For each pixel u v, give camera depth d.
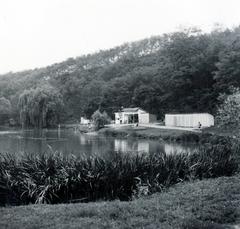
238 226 7.95
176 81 81.25
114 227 7.72
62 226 7.93
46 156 15.19
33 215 9.34
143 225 7.88
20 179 13.45
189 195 11.24
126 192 13.63
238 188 11.73
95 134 72.31
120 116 95.19
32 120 95.94
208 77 79.25
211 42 86.19
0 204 13.50
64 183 13.16
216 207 9.23
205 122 64.75
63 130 92.06
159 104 94.69
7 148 41.28
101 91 126.06
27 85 160.62
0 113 120.06
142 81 111.19
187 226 7.68
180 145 43.28
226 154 18.02
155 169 14.41
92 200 13.38
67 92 140.75
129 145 45.44
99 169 13.57
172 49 88.00
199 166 15.82
